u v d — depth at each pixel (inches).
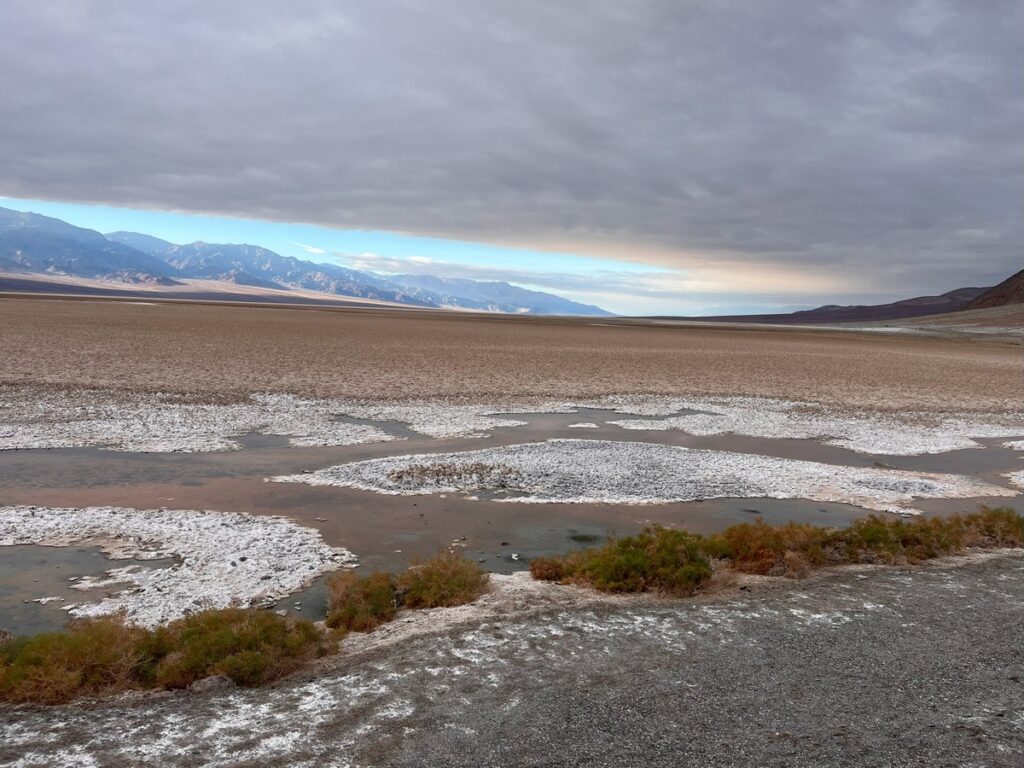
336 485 608.1
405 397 1123.9
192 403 963.3
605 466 713.6
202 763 204.1
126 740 218.8
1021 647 307.4
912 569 447.5
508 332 3176.7
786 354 2500.0
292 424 876.6
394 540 478.6
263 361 1472.7
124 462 656.4
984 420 1190.9
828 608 360.2
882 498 651.5
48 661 263.4
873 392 1481.3
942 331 5295.3
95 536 455.2
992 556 484.7
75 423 798.5
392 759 206.5
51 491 552.7
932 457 874.8
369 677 268.4
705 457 783.7
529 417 1018.1
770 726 229.1
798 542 466.0
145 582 385.4
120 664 272.1
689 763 205.6
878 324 7160.4
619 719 232.2
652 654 292.0
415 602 371.2
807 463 785.6
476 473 656.4
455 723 229.0
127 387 1040.2
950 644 309.0
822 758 209.6
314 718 234.2
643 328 4719.5
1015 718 239.8
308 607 367.6
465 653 292.0
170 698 257.9
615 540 451.5
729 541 465.7
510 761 205.5
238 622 312.3
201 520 494.6
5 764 201.9
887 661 287.9
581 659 285.7
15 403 879.1
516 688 256.5
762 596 382.6
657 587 391.2
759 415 1122.7
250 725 229.8
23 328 1895.9
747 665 280.8
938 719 237.1
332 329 2684.5
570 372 1588.3
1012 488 725.3
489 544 481.7
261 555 434.3
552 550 474.9
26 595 362.6
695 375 1658.5
